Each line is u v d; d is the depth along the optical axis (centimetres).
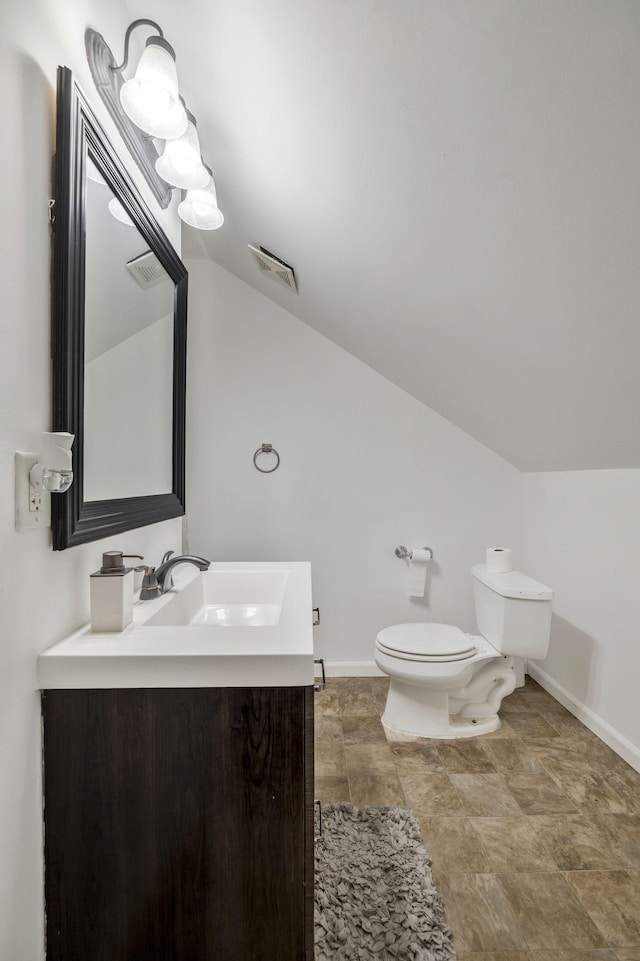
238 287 279
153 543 158
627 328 119
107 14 116
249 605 174
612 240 98
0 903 75
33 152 83
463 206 115
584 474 230
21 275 80
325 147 128
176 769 87
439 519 283
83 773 87
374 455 282
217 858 87
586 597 229
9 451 78
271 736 87
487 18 76
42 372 87
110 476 120
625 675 203
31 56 82
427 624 246
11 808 78
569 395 169
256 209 189
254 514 280
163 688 87
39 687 86
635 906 130
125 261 128
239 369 279
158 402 159
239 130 149
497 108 89
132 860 87
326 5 91
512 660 231
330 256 183
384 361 255
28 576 83
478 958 116
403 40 88
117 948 87
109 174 112
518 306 138
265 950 87
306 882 87
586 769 193
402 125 106
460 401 240
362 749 208
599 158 85
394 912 126
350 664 282
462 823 162
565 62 76
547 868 143
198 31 121
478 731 220
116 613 99
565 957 116
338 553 282
